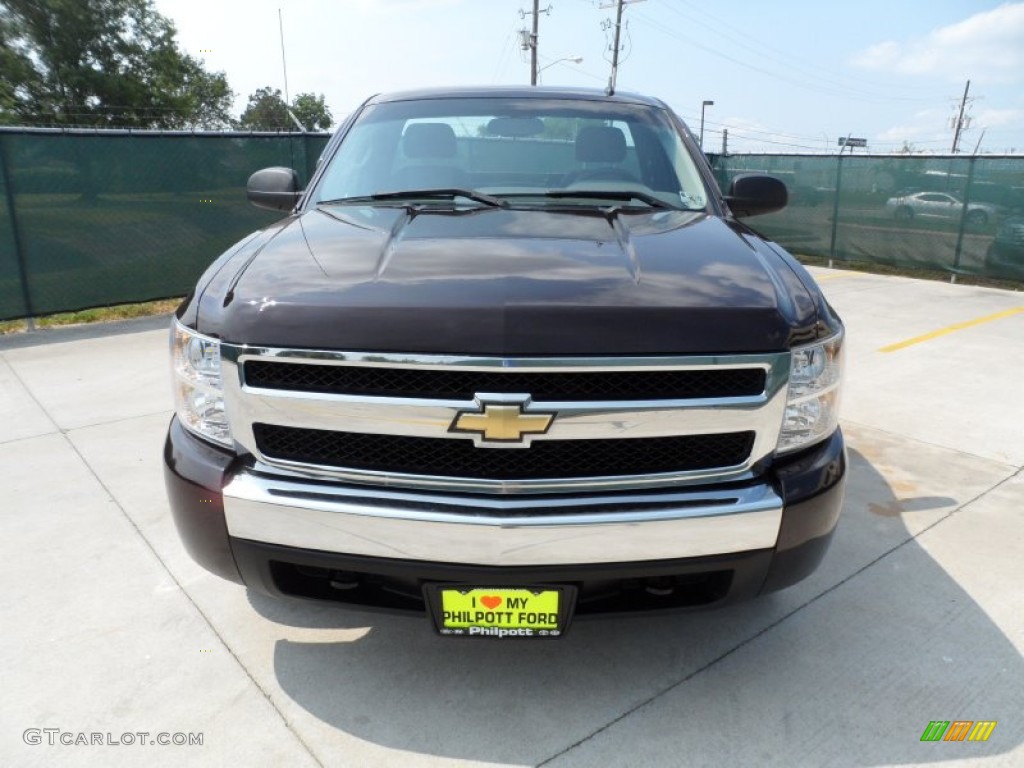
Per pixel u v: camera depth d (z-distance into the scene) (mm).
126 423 4562
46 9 40000
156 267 8266
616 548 1854
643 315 1823
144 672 2354
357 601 2047
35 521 3311
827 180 12477
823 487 1985
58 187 7422
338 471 1902
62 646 2473
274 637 2527
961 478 3832
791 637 2549
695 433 1852
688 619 2641
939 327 7387
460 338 1772
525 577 1867
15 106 40094
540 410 1777
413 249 2178
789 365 1880
